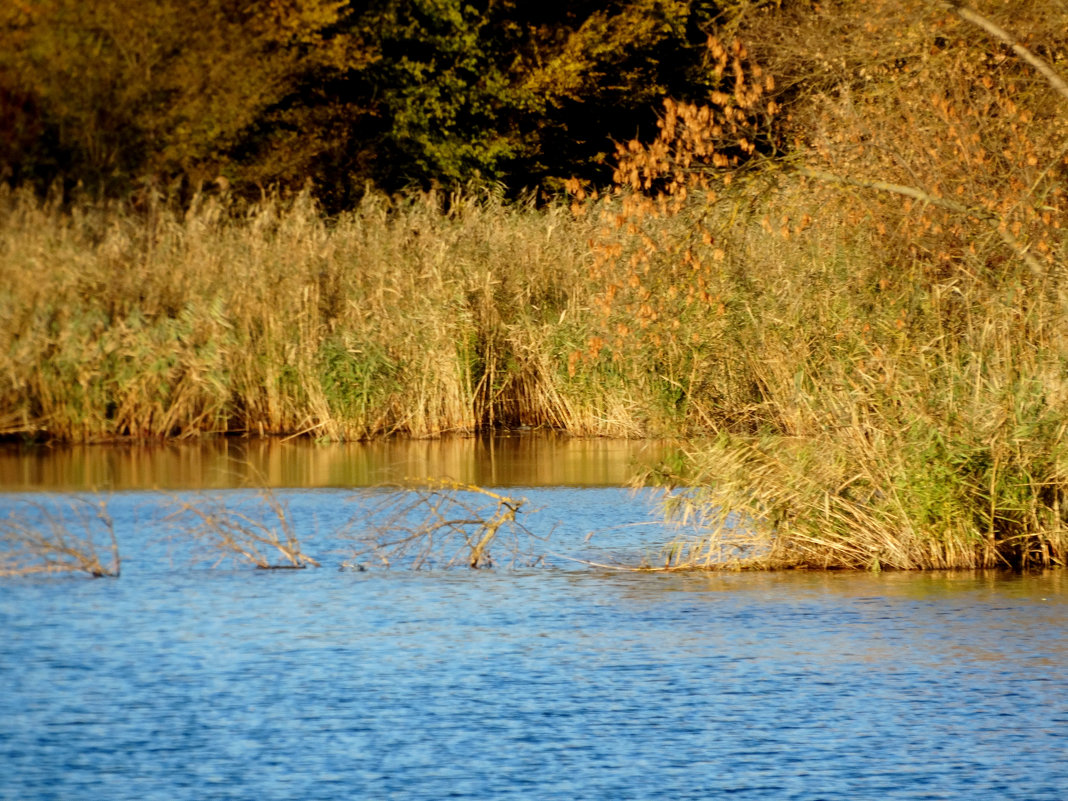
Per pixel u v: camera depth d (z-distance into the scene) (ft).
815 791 87.20
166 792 87.71
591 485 200.44
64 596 138.00
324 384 251.39
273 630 124.57
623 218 166.20
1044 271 167.84
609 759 92.48
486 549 157.89
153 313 261.24
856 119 184.65
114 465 219.61
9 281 256.32
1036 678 108.47
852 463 148.97
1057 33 203.82
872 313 194.49
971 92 199.82
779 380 210.79
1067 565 146.10
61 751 94.99
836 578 142.82
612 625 125.39
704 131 171.42
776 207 191.31
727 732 97.30
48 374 245.86
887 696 104.53
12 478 206.28
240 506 181.98
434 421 254.27
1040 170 183.01
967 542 145.69
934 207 179.52
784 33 233.14
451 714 101.60
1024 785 88.07
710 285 215.72
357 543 161.79
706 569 148.87
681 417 222.28
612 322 230.48
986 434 146.41
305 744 95.71
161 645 119.85
